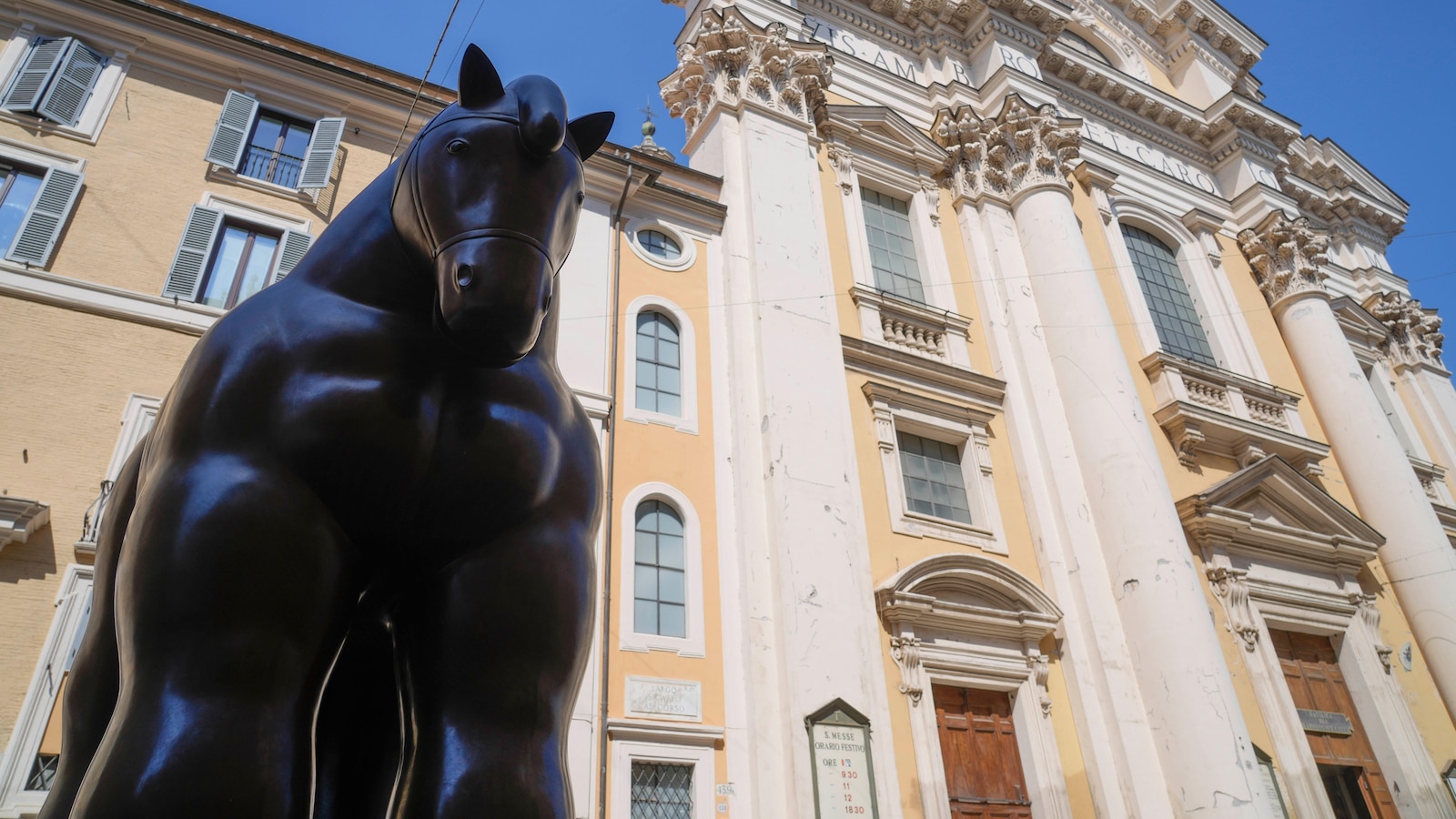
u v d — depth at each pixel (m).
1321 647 16.53
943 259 16.88
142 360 10.17
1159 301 19.69
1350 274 25.72
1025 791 12.35
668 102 18.36
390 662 2.17
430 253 2.04
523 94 2.09
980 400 15.54
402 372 2.04
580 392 11.91
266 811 1.65
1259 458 17.56
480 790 1.82
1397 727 15.73
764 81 16.30
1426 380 23.73
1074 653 13.38
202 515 1.82
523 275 1.90
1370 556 17.56
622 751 10.05
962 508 14.53
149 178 11.23
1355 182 27.06
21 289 9.90
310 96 12.69
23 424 9.36
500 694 1.94
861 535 12.59
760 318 13.59
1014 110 18.33
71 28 11.69
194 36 12.16
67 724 2.29
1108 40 24.45
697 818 10.16
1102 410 15.09
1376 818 15.00
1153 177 21.62
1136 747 12.66
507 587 2.02
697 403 12.91
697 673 10.93
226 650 1.74
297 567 1.85
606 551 10.95
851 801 10.38
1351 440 19.47
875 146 17.52
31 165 10.74
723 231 14.65
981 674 12.70
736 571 11.86
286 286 2.22
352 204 2.40
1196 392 18.00
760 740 10.62
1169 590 13.52
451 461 2.04
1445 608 17.33
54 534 9.04
